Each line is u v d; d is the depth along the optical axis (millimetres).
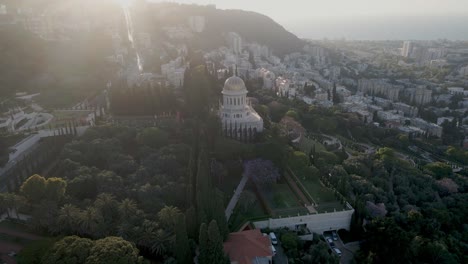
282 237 147125
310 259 138875
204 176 140750
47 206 134125
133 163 178375
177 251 119688
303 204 171125
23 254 113000
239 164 195875
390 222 149875
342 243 160000
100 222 129125
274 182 183500
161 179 164125
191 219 134125
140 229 128250
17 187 165750
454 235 169125
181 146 195250
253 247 132250
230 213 162625
